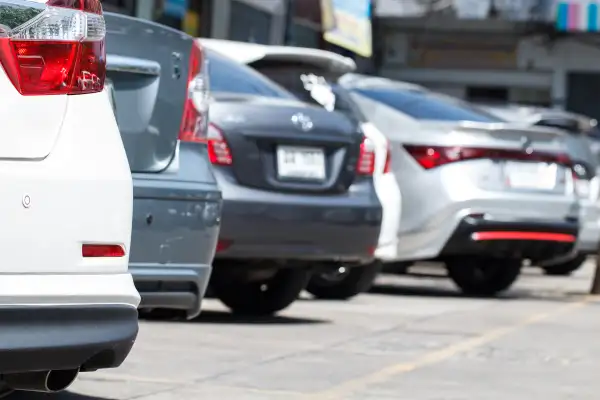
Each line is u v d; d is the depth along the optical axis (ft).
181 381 42.88
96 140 32.24
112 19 46.21
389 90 84.17
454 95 233.96
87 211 31.83
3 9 30.55
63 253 31.45
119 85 46.32
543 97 234.58
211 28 146.61
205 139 48.67
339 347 52.95
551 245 81.46
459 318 66.33
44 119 31.19
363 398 41.27
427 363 49.44
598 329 63.21
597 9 224.94
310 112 60.34
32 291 30.83
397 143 80.69
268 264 59.72
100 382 42.11
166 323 58.44
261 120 58.23
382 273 93.81
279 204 58.03
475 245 79.15
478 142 79.66
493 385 44.88
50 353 31.19
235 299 64.13
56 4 31.32
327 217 59.57
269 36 164.96
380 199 65.67
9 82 30.71
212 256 48.57
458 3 225.56
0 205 30.35
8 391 36.14
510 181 80.33
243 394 41.01
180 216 46.88
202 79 48.67
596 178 110.93
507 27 230.48
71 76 31.63
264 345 52.44
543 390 44.21
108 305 32.35
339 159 60.64
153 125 46.88
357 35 162.91
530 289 92.12
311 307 69.92
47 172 31.09
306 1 173.37
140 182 46.01
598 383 46.19
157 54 47.21
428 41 232.53
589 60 232.53
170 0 132.57
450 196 78.89
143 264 46.19
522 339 58.03
